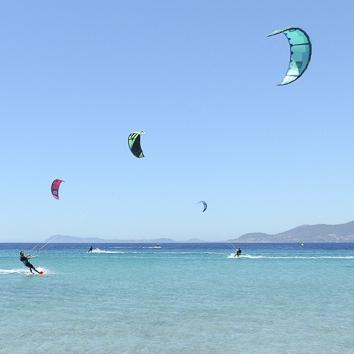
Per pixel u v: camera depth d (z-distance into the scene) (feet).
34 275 119.34
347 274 125.70
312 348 39.83
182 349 39.37
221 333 45.70
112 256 275.59
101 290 83.10
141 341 42.32
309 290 84.07
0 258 252.62
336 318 54.13
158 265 172.24
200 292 80.28
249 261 208.85
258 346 40.50
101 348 39.63
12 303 66.33
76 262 197.26
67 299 70.59
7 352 38.32
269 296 74.59
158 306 63.16
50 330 47.14
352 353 38.22
